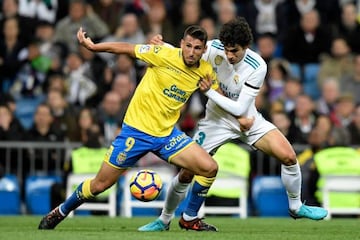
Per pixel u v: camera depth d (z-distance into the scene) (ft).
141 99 96.37
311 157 148.97
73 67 175.63
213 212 144.25
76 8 185.88
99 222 123.75
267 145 102.12
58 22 188.65
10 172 150.82
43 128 154.71
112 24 192.03
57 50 181.78
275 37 194.80
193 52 94.43
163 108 95.96
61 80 170.71
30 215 147.02
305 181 147.43
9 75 177.99
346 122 168.45
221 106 98.94
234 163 145.59
